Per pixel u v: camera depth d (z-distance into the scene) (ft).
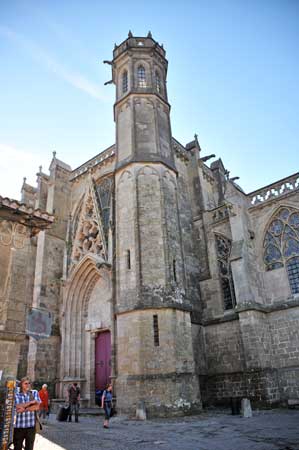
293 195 75.97
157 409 54.80
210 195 102.32
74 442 35.73
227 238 82.74
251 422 46.16
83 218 91.71
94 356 80.74
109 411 47.50
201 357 74.84
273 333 69.87
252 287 70.95
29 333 38.91
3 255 40.29
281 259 74.69
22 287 40.47
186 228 87.61
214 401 71.61
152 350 59.21
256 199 82.48
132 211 71.05
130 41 91.30
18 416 24.39
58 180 101.76
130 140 78.59
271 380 63.93
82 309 86.53
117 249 70.85
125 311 63.41
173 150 90.38
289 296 71.10
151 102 83.46
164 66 92.94
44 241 91.30
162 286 64.13
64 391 77.61
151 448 31.76
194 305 79.15
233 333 73.82
